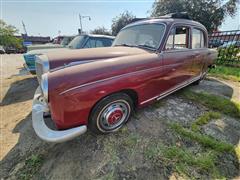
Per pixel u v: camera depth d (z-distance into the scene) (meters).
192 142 2.21
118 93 2.09
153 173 1.78
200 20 13.55
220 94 3.87
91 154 2.06
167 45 2.62
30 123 3.11
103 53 2.54
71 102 1.74
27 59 5.08
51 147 2.34
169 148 2.10
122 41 3.22
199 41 3.51
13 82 5.98
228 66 7.02
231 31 7.71
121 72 2.02
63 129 1.85
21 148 2.51
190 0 13.56
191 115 2.90
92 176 1.80
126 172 1.80
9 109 3.88
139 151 2.06
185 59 3.00
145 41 2.80
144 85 2.33
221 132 2.46
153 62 2.38
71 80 1.73
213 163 1.88
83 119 1.89
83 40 5.71
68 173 1.89
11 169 2.17
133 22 3.46
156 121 2.66
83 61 2.34
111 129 2.30
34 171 2.07
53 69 2.17
